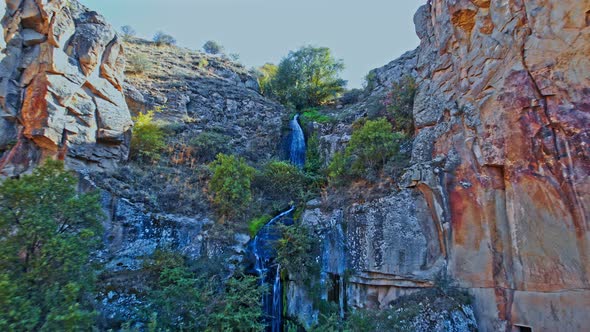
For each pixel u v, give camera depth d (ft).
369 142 42.75
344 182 44.73
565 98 24.44
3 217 19.35
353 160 44.96
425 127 38.60
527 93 26.48
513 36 28.35
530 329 24.99
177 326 27.61
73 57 40.60
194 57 92.89
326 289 36.70
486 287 27.91
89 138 39.99
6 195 20.11
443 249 31.14
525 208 26.27
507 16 29.17
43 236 19.79
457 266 29.81
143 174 43.96
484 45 31.58
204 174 49.14
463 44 34.65
